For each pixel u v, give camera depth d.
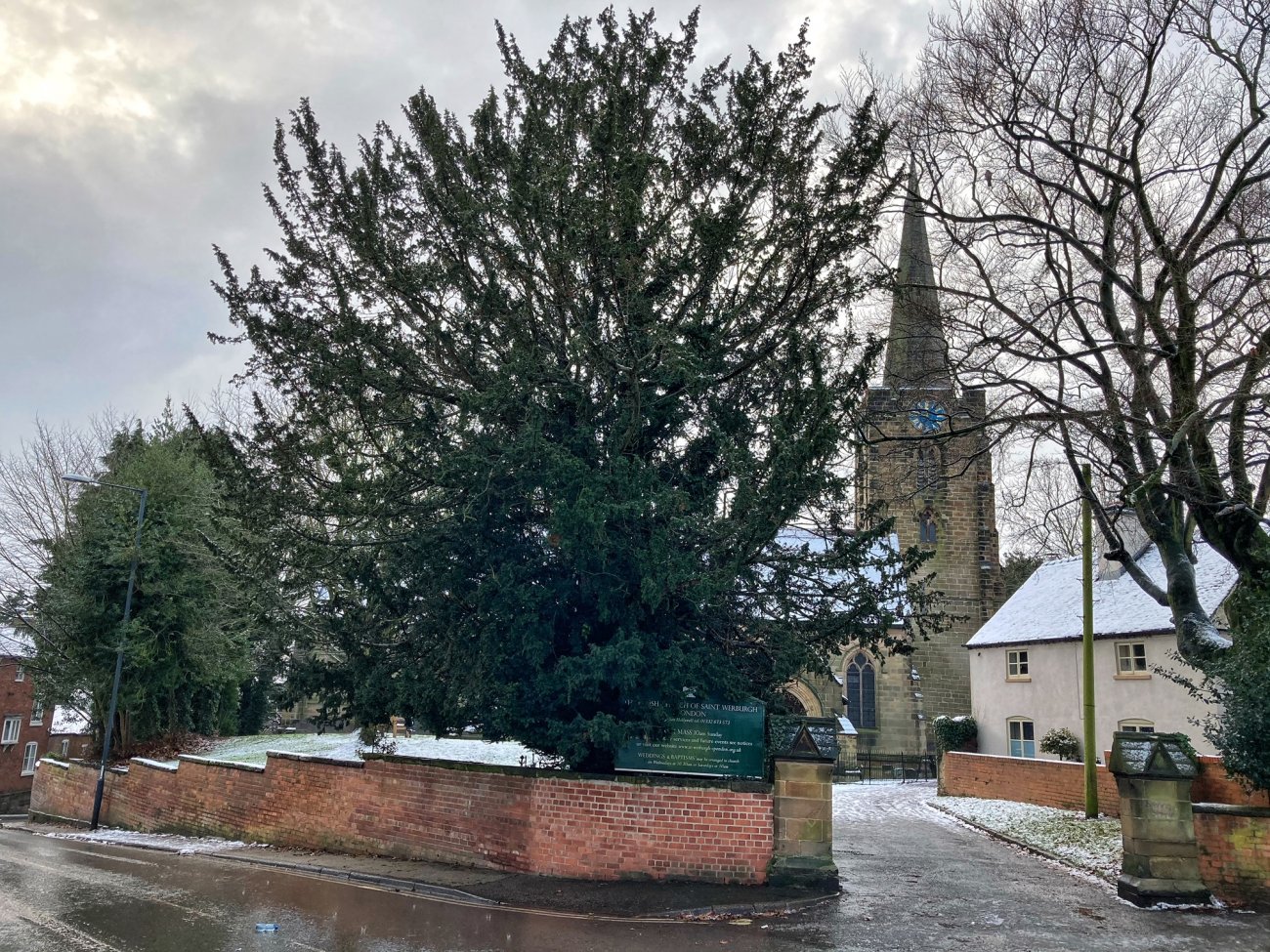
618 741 10.86
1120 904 10.95
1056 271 16.48
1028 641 30.09
